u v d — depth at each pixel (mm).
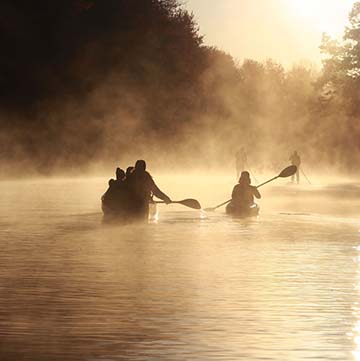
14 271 23938
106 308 18750
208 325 17172
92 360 14578
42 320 17516
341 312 18391
